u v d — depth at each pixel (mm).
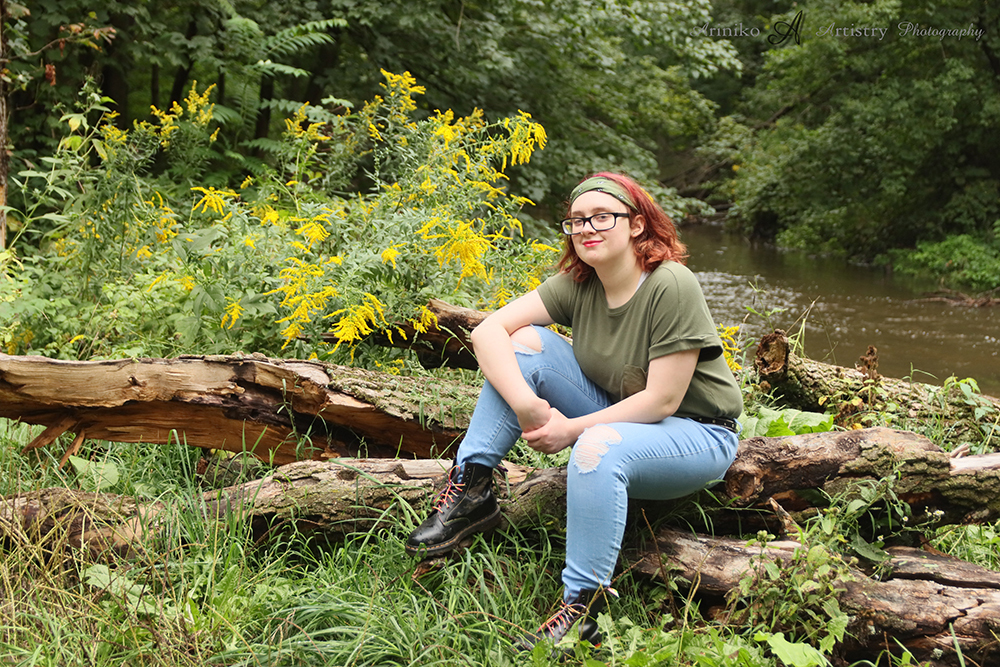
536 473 2570
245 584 2217
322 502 2443
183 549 2326
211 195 3578
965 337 8141
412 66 8562
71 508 2340
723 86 24078
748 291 10438
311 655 2006
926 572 2297
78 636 1956
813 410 3818
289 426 2760
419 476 2535
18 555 2141
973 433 3695
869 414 3584
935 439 3607
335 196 5133
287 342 3305
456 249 3387
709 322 2236
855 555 2400
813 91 16453
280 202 4836
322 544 2510
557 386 2441
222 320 3213
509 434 2361
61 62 6461
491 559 2350
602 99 9836
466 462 2346
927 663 2137
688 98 12227
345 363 3445
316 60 8844
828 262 14250
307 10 7949
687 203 8938
